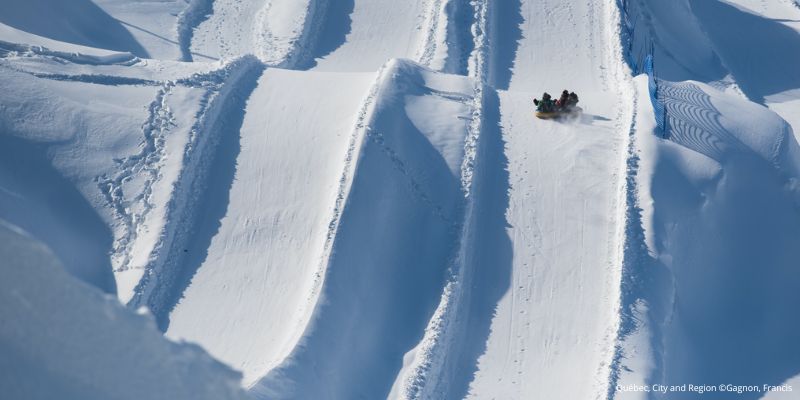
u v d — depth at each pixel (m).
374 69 66.38
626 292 38.72
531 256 41.72
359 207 42.47
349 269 39.62
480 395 35.09
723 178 45.91
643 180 44.62
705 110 51.91
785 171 47.94
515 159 47.72
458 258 41.28
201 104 50.09
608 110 52.34
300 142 47.97
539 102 51.38
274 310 38.25
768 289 43.00
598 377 34.88
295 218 43.19
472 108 51.38
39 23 65.06
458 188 45.12
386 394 35.19
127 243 41.66
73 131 45.84
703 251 42.97
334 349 35.91
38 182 42.94
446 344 37.53
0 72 47.69
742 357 39.59
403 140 47.38
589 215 43.50
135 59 53.62
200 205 44.19
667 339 37.50
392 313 39.25
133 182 44.41
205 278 40.25
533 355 36.81
